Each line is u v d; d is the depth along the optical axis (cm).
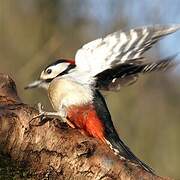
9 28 2350
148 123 2339
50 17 2319
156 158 2352
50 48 2225
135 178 817
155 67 1018
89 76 1077
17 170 846
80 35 2272
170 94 2473
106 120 1055
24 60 2312
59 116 1073
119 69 1054
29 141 845
